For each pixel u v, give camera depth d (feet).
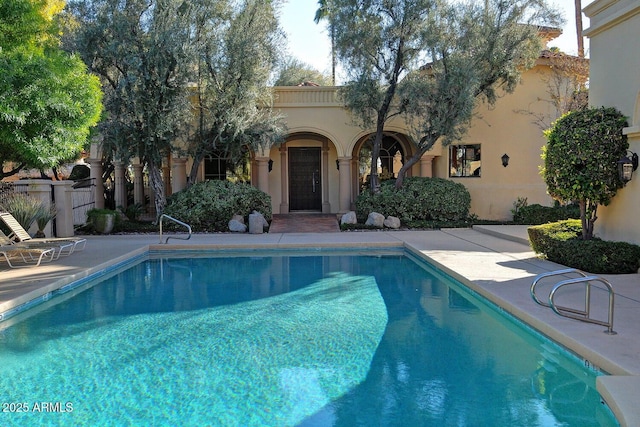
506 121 62.34
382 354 18.40
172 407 14.12
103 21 49.21
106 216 53.21
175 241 46.93
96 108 31.60
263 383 15.80
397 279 32.63
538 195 61.87
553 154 31.32
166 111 50.88
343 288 30.09
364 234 51.60
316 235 50.98
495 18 55.31
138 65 48.32
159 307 25.73
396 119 64.28
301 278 33.24
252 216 54.29
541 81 61.93
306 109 63.98
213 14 53.11
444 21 53.67
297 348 19.16
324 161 71.05
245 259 41.27
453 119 53.36
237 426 12.98
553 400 14.47
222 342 19.94
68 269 31.60
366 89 55.16
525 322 20.53
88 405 14.29
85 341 20.16
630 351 15.65
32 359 18.10
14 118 26.23
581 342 16.51
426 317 23.41
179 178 64.44
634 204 28.89
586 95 60.08
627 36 29.89
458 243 43.50
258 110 58.65
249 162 70.44
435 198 58.23
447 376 16.29
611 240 31.50
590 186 29.78
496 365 17.20
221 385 15.69
